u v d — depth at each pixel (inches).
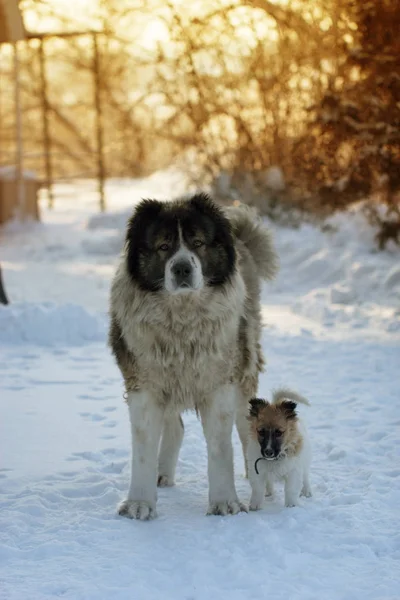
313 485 245.3
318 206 762.2
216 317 222.7
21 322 460.8
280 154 824.3
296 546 196.4
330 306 541.3
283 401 225.0
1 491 236.5
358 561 188.2
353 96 622.8
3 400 341.7
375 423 304.2
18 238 1011.9
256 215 279.3
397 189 627.2
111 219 1066.7
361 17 607.8
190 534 204.8
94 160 1453.0
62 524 212.5
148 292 221.1
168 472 251.6
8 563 187.8
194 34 824.3
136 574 181.3
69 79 1617.9
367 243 681.0
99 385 370.3
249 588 175.0
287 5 736.3
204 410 230.7
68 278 706.2
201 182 869.8
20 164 1102.4
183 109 858.8
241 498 239.0
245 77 832.3
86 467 260.8
